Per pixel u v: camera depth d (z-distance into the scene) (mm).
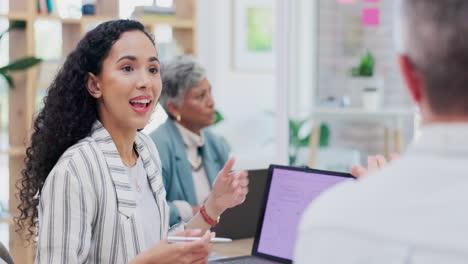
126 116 1929
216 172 3334
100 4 5168
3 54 4789
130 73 1929
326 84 5109
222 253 2715
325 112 5062
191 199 3180
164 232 2062
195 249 1682
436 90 785
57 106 1946
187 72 3246
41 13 4797
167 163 3156
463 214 734
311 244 821
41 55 4922
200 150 3354
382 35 4844
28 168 2016
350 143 4945
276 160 5340
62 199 1766
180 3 5500
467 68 759
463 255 716
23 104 4699
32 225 2072
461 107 774
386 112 4789
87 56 1937
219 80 6691
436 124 795
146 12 5285
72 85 1938
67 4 4977
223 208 2115
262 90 6977
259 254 2182
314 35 5152
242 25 6797
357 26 4957
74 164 1804
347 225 792
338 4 5047
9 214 4633
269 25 6961
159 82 1992
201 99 3262
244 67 6844
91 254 1842
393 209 773
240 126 6824
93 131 1952
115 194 1862
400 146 4734
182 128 3293
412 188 775
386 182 801
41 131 1965
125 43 1926
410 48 811
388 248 760
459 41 757
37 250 1791
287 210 2154
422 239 743
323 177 2102
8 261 2107
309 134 5207
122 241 1852
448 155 770
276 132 5363
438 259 729
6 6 4758
